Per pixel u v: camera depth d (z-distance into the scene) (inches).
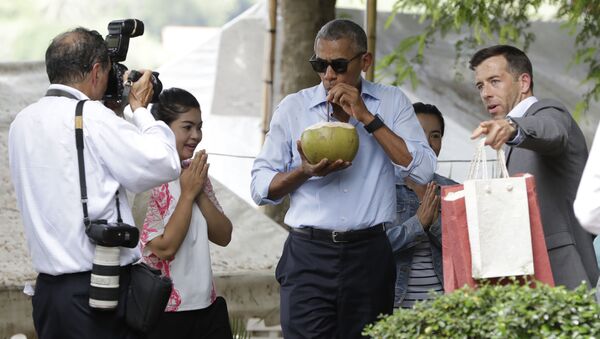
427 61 1127.0
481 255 572.1
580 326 486.6
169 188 679.1
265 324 839.1
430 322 506.0
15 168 601.6
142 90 621.9
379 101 687.1
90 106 588.1
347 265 667.4
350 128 637.9
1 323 783.7
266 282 836.0
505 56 692.1
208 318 698.2
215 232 703.7
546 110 658.8
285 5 1008.2
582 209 503.8
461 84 1123.9
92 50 600.1
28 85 848.3
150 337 672.4
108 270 579.8
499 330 482.9
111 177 590.9
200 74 1204.5
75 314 588.4
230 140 1178.0
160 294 592.1
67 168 585.0
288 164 689.6
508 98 691.4
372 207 669.9
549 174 659.4
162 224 674.2
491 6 1081.4
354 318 671.1
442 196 593.6
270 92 1109.7
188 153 696.4
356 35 661.3
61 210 585.3
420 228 704.4
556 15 1119.0
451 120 1126.4
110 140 583.5
